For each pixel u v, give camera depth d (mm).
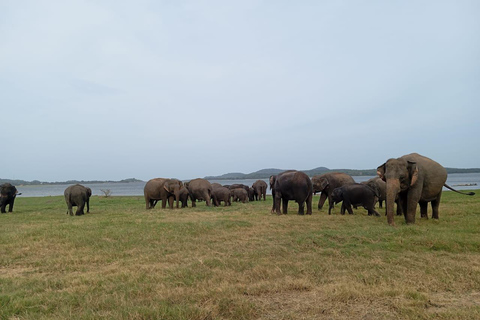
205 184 22219
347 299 4719
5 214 18828
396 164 11344
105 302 4707
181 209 19406
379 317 4188
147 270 6387
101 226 11453
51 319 4152
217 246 8352
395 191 11094
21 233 10148
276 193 15609
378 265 6367
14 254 7902
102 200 32781
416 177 11211
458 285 5270
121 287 5375
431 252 7488
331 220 12570
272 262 6695
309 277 5777
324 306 4531
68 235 9719
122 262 7070
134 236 9523
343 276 5738
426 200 12141
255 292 5070
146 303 4684
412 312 4234
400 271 5961
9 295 5031
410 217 11609
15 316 4379
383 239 8609
